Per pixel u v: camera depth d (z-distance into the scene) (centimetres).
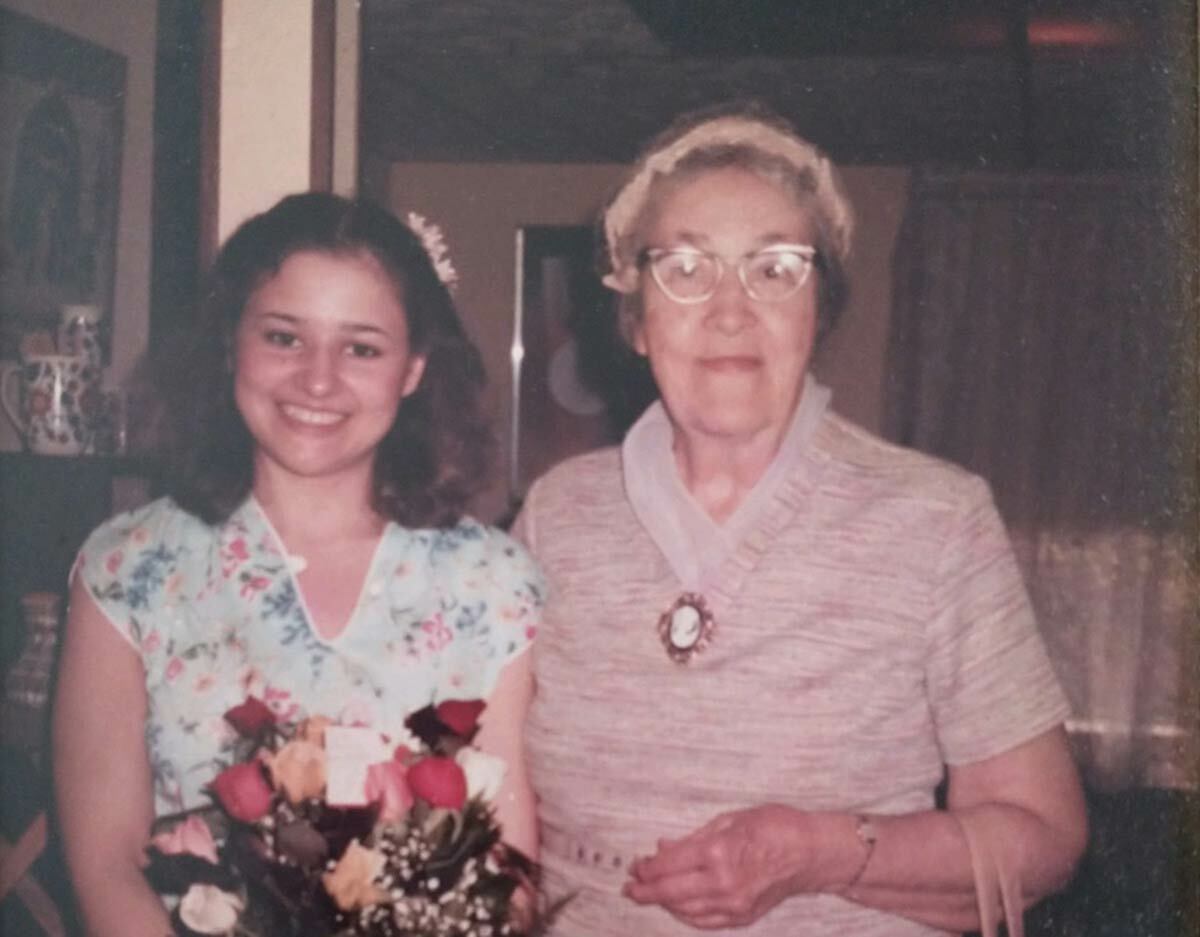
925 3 219
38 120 164
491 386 134
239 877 109
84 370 155
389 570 126
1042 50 210
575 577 128
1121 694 176
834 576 122
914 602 121
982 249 250
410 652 125
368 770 109
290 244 127
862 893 118
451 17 246
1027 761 121
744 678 122
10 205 162
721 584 124
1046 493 216
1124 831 153
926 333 257
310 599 125
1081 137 209
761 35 245
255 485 128
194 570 125
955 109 257
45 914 137
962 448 251
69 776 123
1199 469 179
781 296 124
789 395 125
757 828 117
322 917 106
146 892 120
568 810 126
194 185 163
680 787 122
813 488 125
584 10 240
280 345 126
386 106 284
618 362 134
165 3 163
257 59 164
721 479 126
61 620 140
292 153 164
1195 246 175
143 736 124
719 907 118
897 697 121
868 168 272
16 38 165
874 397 267
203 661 123
